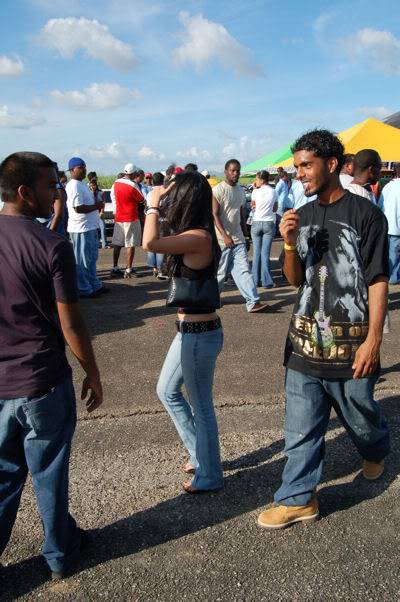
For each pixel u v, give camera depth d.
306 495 2.54
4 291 1.97
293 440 2.56
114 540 2.54
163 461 3.20
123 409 3.84
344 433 3.50
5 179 2.02
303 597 2.16
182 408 2.93
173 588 2.23
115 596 2.20
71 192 7.04
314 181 2.40
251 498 2.84
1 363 2.05
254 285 6.38
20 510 2.79
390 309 6.54
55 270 1.98
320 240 2.46
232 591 2.21
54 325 2.12
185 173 2.54
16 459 2.20
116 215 8.84
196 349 2.65
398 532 2.54
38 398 2.08
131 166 8.59
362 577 2.26
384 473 3.03
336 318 2.46
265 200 7.60
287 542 2.49
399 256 7.69
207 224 2.55
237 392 4.10
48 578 2.31
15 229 1.98
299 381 2.56
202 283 2.57
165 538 2.54
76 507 2.79
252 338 5.45
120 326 5.98
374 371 2.48
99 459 3.23
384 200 7.50
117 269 9.15
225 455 3.25
